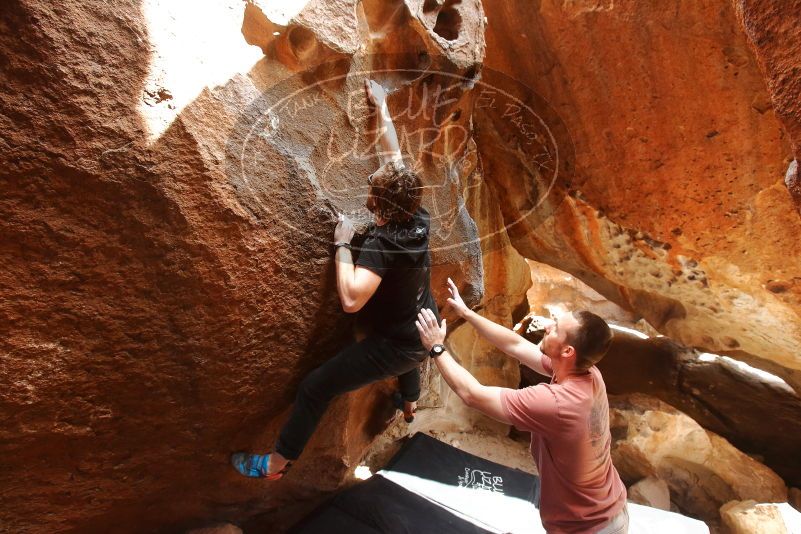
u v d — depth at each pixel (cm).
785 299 324
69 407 150
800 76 146
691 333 454
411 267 177
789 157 267
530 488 291
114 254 142
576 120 324
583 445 168
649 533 269
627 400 444
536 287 659
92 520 182
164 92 142
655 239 350
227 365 172
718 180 298
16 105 122
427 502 272
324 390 191
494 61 333
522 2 295
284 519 258
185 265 152
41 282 135
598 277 469
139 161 138
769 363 448
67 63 127
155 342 157
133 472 178
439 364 179
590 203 356
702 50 261
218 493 215
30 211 129
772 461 479
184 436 181
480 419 438
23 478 155
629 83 292
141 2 141
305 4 168
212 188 150
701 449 435
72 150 130
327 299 190
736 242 315
